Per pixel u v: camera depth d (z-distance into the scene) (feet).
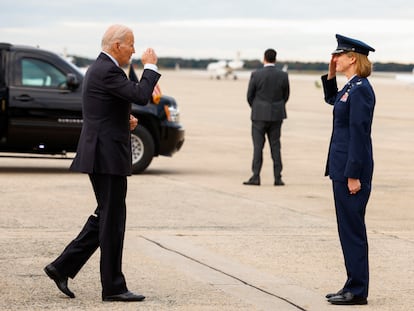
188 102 179.11
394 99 227.81
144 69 23.85
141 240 33.81
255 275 28.19
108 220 24.03
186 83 347.77
